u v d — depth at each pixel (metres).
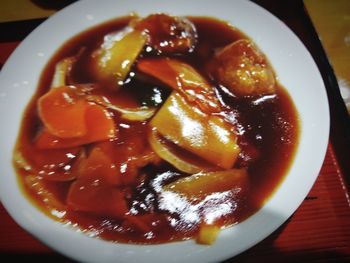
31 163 0.22
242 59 0.24
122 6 0.28
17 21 0.30
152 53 0.26
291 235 0.22
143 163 0.22
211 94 0.24
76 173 0.22
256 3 0.30
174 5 0.28
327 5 0.30
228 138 0.22
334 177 0.23
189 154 0.22
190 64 0.26
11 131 0.24
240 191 0.21
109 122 0.23
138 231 0.20
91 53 0.26
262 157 0.22
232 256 0.19
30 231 0.20
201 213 0.21
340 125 0.24
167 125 0.22
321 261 0.21
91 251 0.19
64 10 0.28
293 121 0.23
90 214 0.21
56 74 0.26
